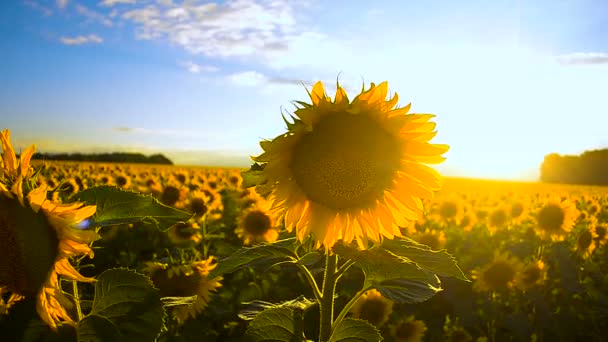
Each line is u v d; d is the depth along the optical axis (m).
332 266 2.99
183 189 12.36
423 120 2.93
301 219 3.03
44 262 1.83
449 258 2.75
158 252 9.28
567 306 7.63
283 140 2.80
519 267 7.33
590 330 6.85
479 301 7.39
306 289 7.47
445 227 13.43
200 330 5.12
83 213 1.84
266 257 2.95
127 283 2.03
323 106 2.79
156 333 1.96
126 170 28.78
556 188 50.09
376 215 3.05
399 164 3.03
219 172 33.12
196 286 4.88
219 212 13.55
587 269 8.89
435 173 3.03
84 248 1.83
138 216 2.26
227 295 6.68
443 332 6.66
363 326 2.80
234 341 5.45
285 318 3.00
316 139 2.89
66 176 16.97
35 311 1.90
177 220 2.30
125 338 1.93
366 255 2.62
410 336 6.10
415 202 3.09
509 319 6.95
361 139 2.91
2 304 1.88
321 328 2.95
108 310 2.00
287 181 2.93
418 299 2.53
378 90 2.87
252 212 9.02
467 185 47.00
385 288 2.64
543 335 6.80
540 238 10.41
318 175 2.93
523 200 13.62
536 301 7.23
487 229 13.21
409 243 2.98
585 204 20.38
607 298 7.34
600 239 10.66
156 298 2.03
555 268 9.09
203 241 9.32
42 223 1.82
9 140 1.94
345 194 2.96
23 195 1.85
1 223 1.81
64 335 1.89
